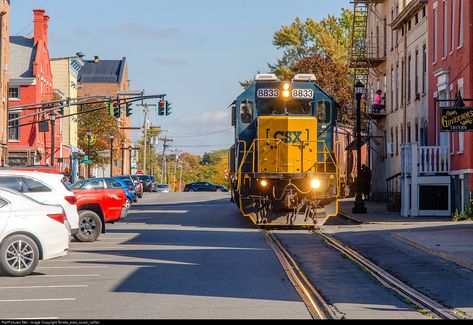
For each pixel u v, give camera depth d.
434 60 54.16
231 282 22.22
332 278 23.31
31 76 98.38
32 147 96.12
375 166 76.94
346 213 53.47
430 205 49.53
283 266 26.00
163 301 18.88
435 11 53.94
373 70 78.06
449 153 49.22
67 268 25.89
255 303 18.56
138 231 42.25
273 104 43.38
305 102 43.34
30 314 17.22
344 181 75.62
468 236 34.56
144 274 24.11
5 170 29.33
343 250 31.20
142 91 65.31
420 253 30.06
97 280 22.83
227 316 16.78
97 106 129.75
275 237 37.41
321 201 41.31
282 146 41.75
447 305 18.38
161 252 30.91
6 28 79.12
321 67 99.56
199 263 26.98
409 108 62.06
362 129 74.75
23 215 24.23
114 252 31.11
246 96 43.59
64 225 25.09
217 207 69.88
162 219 52.62
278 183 41.31
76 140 126.81
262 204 41.25
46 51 105.50
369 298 19.45
